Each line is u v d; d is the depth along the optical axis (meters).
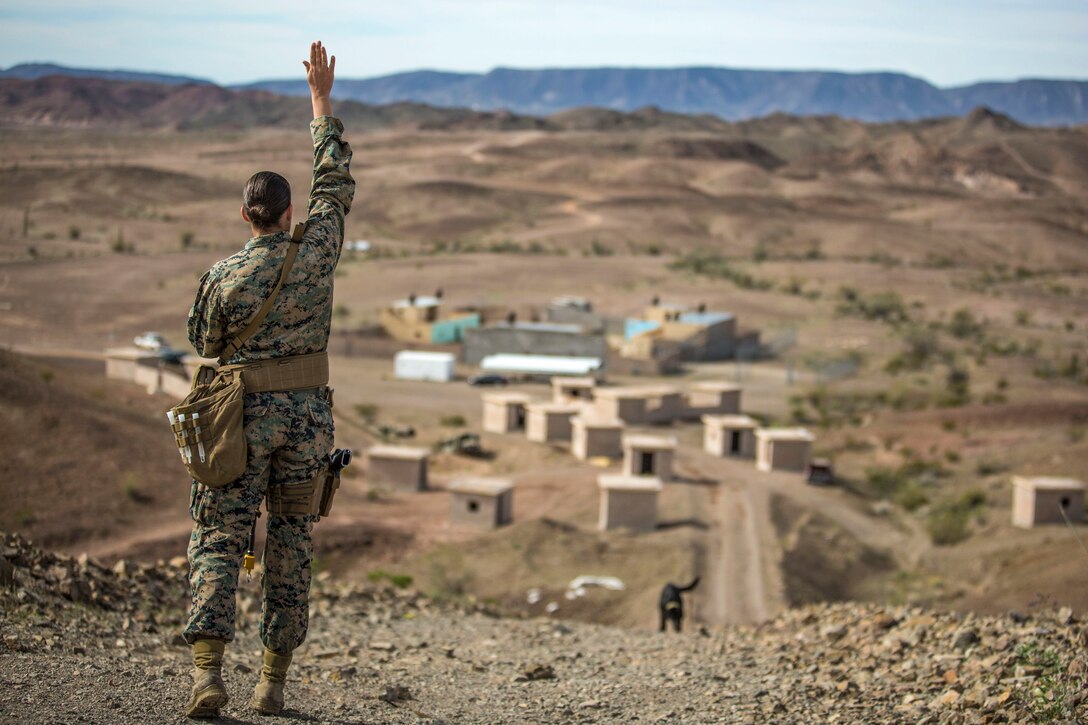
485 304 109.81
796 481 49.72
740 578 35.94
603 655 9.50
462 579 34.69
